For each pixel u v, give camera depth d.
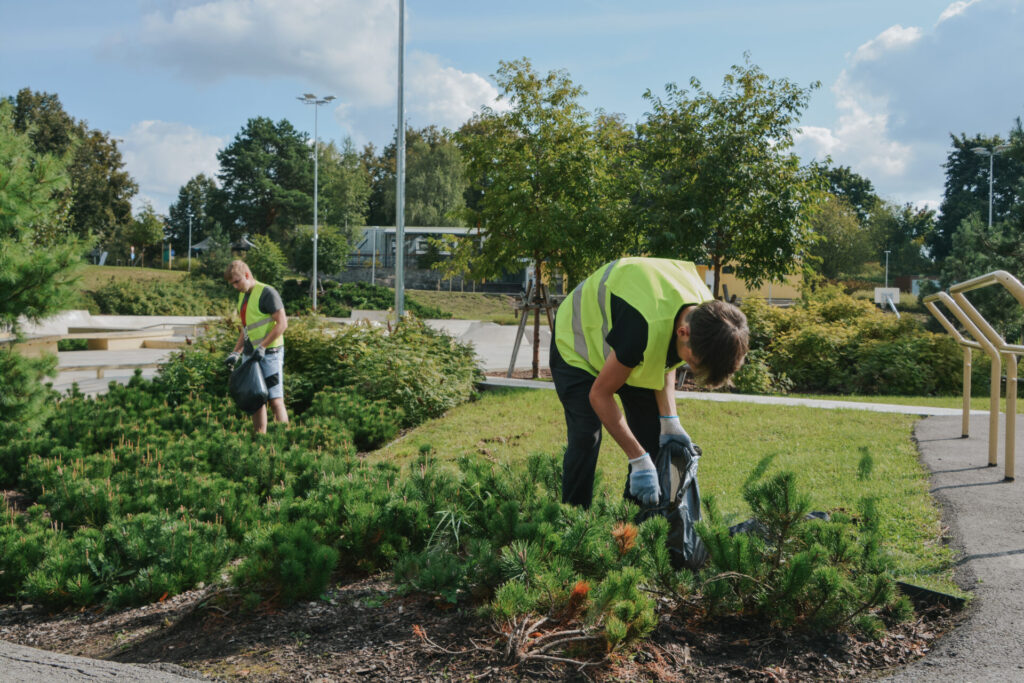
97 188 69.69
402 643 2.46
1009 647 2.31
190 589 3.60
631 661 2.27
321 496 3.80
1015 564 3.09
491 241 14.34
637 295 2.91
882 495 4.45
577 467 3.45
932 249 72.56
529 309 13.87
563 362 3.50
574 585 2.38
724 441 6.79
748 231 13.31
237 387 7.23
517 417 8.70
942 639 2.43
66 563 3.55
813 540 2.60
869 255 64.50
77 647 2.98
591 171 13.74
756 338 15.05
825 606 2.43
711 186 12.84
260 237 50.22
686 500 3.04
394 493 3.69
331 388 9.75
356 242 64.50
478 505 3.45
